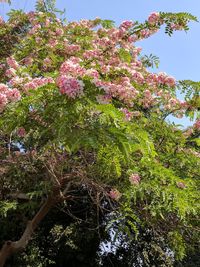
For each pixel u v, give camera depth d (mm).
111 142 2992
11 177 6395
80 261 10117
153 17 6047
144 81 6527
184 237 6492
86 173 5375
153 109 6785
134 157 5059
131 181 5156
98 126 3047
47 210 6391
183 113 6559
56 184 5816
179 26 5992
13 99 4082
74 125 3074
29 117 3654
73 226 9781
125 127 3375
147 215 5945
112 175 5320
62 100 3148
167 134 6484
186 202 5145
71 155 5332
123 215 5746
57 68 7094
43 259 9930
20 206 6906
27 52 7586
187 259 9570
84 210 9320
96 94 3211
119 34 6555
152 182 5199
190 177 6383
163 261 9453
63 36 8016
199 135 7172
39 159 5508
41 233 9859
